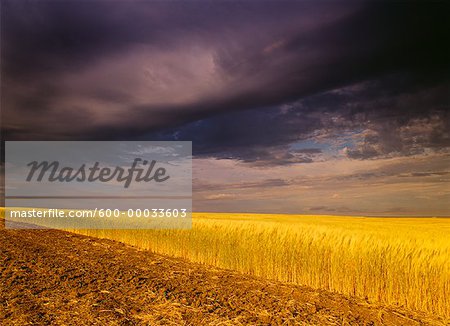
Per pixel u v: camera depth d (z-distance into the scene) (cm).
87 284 956
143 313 745
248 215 4188
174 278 1092
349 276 1027
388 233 1152
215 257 1395
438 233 1169
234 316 756
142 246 1797
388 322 773
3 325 641
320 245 1102
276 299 908
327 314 804
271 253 1202
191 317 738
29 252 1449
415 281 904
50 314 704
